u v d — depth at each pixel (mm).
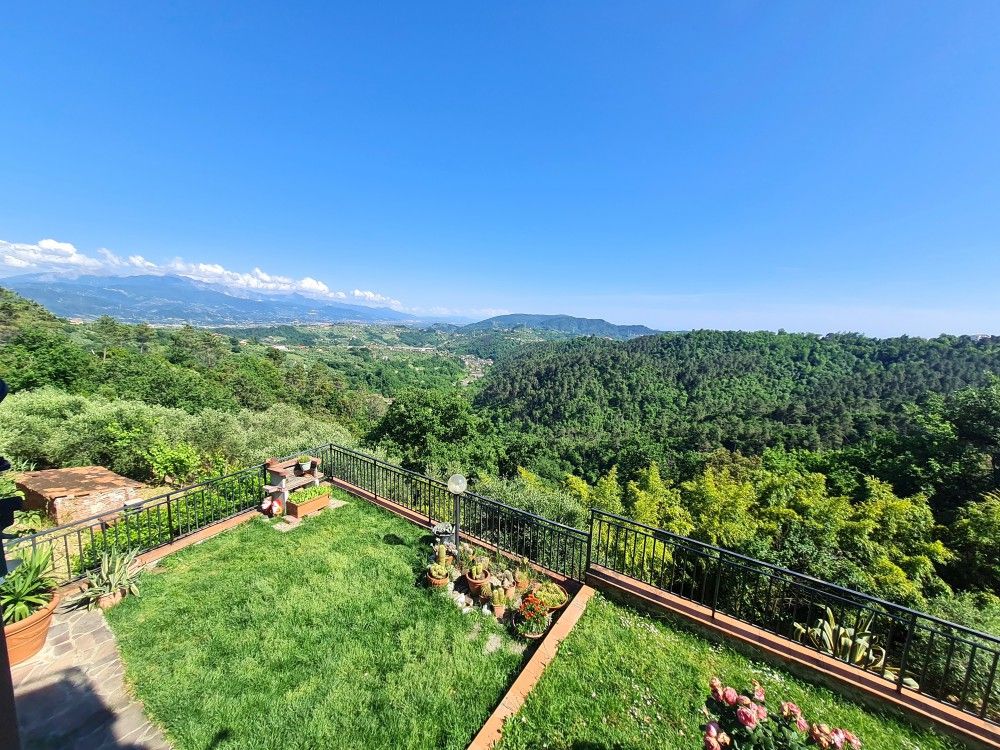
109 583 4516
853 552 12484
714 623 4242
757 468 31609
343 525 6414
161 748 3031
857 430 40219
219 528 6176
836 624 4547
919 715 3402
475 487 9922
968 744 3232
